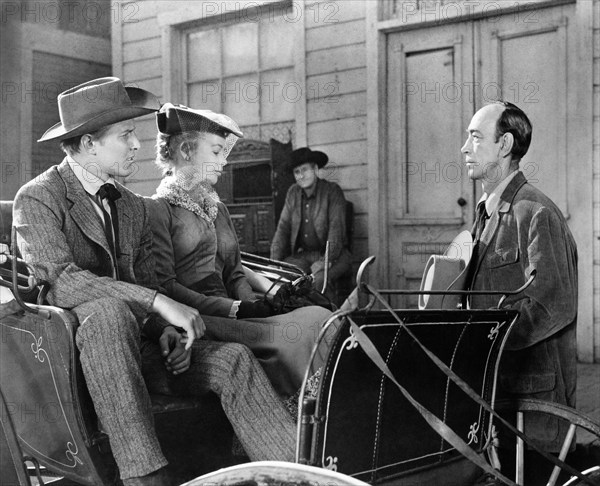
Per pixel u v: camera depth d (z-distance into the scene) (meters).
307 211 6.15
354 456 2.11
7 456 2.62
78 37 9.05
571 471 2.11
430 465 2.34
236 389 2.50
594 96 5.57
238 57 7.29
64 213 2.74
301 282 3.21
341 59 6.65
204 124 3.26
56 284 2.59
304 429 2.02
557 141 5.75
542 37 5.80
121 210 2.93
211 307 3.04
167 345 2.62
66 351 2.37
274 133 7.12
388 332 2.13
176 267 3.22
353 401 2.09
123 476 2.34
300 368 2.69
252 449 2.44
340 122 6.69
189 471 2.68
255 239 6.76
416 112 6.41
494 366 2.58
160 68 7.60
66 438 2.45
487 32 6.04
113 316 2.40
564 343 3.02
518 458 2.77
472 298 3.12
